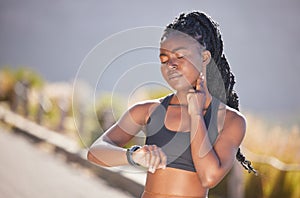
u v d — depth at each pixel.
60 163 13.83
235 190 8.58
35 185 11.19
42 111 20.56
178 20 3.14
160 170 3.18
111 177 11.66
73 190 10.85
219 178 3.03
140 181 10.70
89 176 12.29
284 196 8.66
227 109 3.24
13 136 18.72
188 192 3.14
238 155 3.51
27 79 26.50
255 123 12.47
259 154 10.20
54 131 18.58
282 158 9.85
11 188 10.81
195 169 3.14
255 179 8.70
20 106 23.61
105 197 10.34
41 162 13.91
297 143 10.16
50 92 23.27
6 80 26.56
